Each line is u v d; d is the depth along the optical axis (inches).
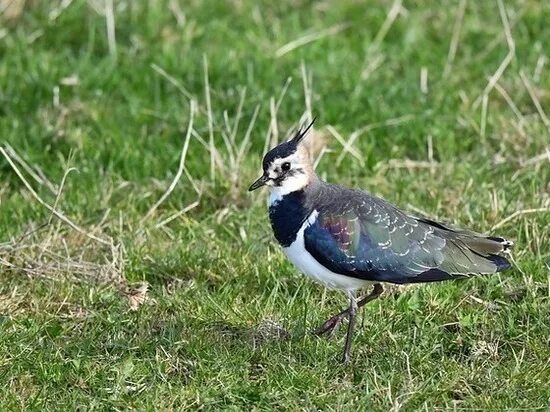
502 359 471.8
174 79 695.1
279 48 737.0
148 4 776.3
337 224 462.3
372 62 722.8
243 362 467.8
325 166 624.7
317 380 454.3
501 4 703.7
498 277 522.6
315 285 527.2
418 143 645.9
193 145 639.8
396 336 483.8
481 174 607.2
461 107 674.2
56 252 551.8
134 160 628.4
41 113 668.7
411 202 589.0
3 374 460.4
